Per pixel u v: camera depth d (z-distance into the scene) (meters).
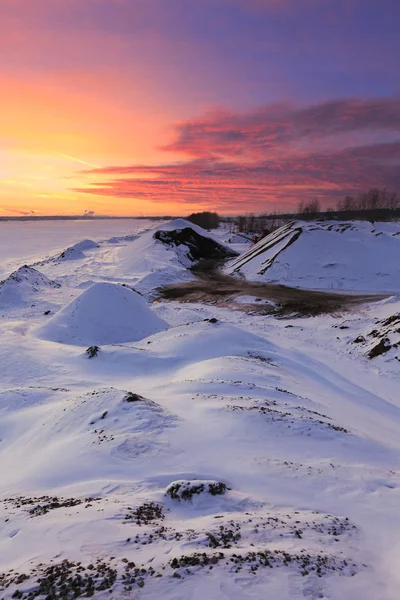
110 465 7.22
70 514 4.98
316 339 23.62
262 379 15.05
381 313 26.69
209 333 22.03
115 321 25.81
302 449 8.16
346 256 42.25
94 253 67.25
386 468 7.66
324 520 5.14
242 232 109.50
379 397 15.56
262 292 36.81
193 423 9.55
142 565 3.73
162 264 49.78
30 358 19.23
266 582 3.54
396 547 4.69
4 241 122.50
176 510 5.40
